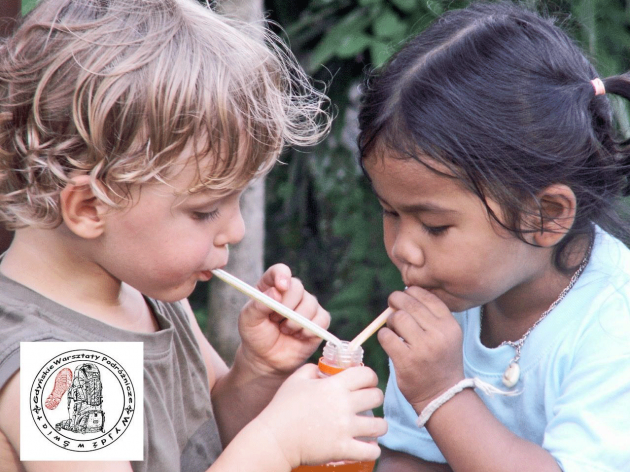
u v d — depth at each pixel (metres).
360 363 2.48
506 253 2.38
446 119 2.30
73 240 2.23
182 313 2.77
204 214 2.22
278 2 4.60
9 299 2.21
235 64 2.19
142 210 2.12
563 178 2.39
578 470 2.31
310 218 5.39
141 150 2.05
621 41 4.04
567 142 2.39
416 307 2.47
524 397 2.67
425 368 2.44
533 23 2.58
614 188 2.62
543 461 2.35
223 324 3.67
